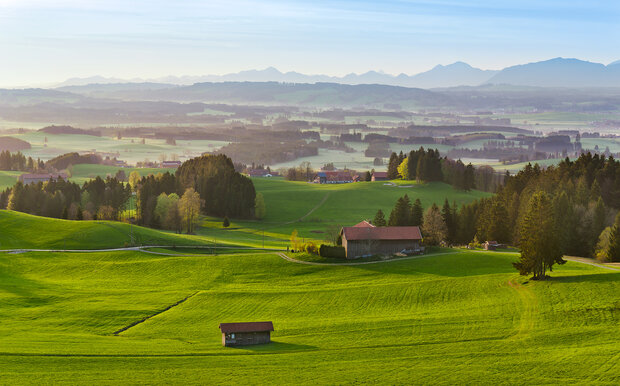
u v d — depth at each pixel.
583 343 78.56
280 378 70.12
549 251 106.94
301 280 124.12
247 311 103.56
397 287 112.56
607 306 90.31
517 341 81.25
